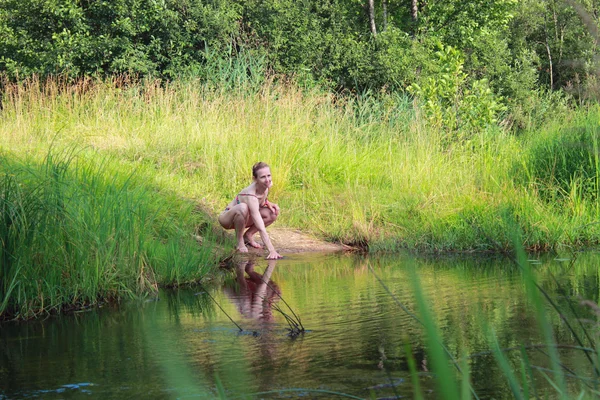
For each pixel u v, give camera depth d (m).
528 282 1.01
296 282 6.47
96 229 6.01
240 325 4.68
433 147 12.34
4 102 14.62
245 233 8.92
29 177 6.82
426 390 3.15
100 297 5.82
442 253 8.50
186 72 18.69
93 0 18.88
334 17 22.55
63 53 18.27
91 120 14.10
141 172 9.94
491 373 3.38
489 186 10.14
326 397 3.08
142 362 3.79
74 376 3.56
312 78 20.09
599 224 8.88
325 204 10.54
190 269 6.70
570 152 10.03
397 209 9.98
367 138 13.53
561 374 1.41
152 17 19.03
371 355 3.81
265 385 3.28
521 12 23.09
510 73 22.36
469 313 4.80
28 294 5.34
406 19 25.28
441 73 15.02
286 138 12.23
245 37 20.09
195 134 12.56
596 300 5.04
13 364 3.85
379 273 6.90
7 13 18.94
